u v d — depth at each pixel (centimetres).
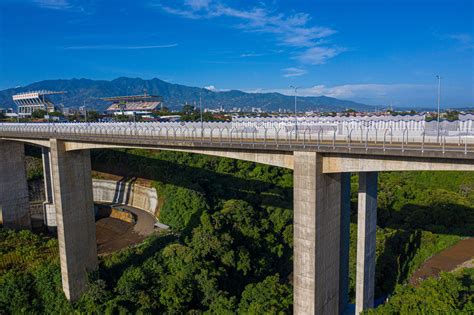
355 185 7325
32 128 6197
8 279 4906
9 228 6525
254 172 7956
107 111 19362
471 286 3766
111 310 4425
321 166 3225
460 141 2881
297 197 3284
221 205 6719
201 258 5044
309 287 3316
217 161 8294
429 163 2769
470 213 6222
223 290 4728
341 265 3984
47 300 4909
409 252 5516
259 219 6319
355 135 3425
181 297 4434
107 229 6875
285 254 6012
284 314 3762
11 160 6831
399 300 3541
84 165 5197
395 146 2895
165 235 5947
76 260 5031
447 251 5462
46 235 6931
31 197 8019
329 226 3444
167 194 7138
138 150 8944
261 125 5662
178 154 8569
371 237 3881
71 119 12838
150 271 5016
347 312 4125
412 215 6172
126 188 8050
